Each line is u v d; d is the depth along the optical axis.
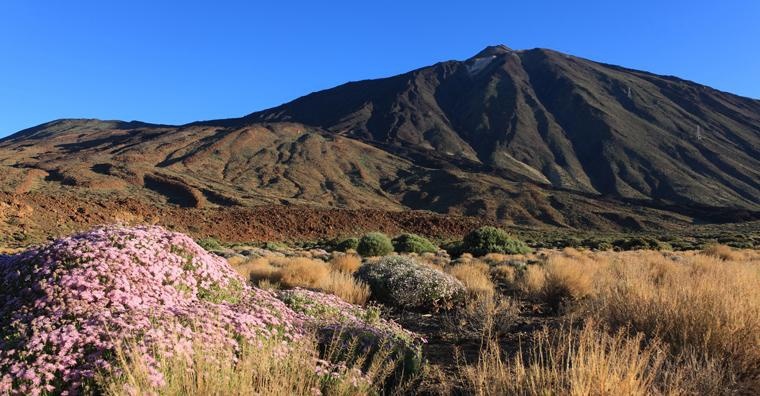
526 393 3.64
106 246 5.67
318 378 3.93
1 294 5.29
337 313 7.14
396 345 5.18
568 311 7.54
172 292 5.46
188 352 3.64
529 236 61.16
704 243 42.72
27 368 3.53
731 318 4.80
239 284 6.71
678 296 5.52
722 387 3.92
